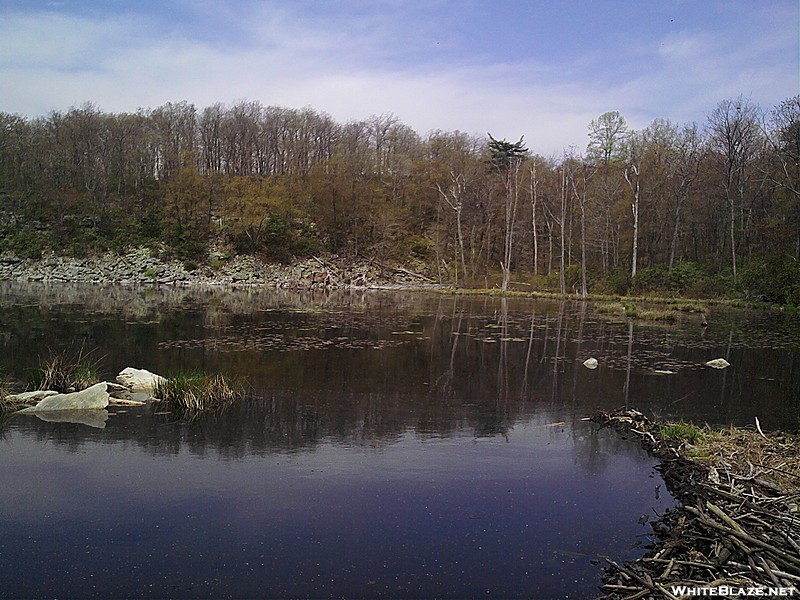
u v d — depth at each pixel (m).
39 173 54.22
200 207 54.25
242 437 8.95
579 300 39.88
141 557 5.47
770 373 15.03
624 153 55.00
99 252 49.91
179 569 5.28
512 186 56.09
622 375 14.54
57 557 5.44
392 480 7.41
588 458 8.40
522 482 7.46
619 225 48.91
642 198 48.25
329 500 6.77
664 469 7.96
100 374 13.17
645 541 5.98
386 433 9.38
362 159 61.59
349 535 5.96
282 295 39.62
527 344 19.47
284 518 6.30
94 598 4.84
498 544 5.86
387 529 6.11
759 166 42.88
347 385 12.76
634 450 8.80
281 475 7.48
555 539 5.98
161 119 64.56
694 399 12.22
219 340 18.22
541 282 49.19
